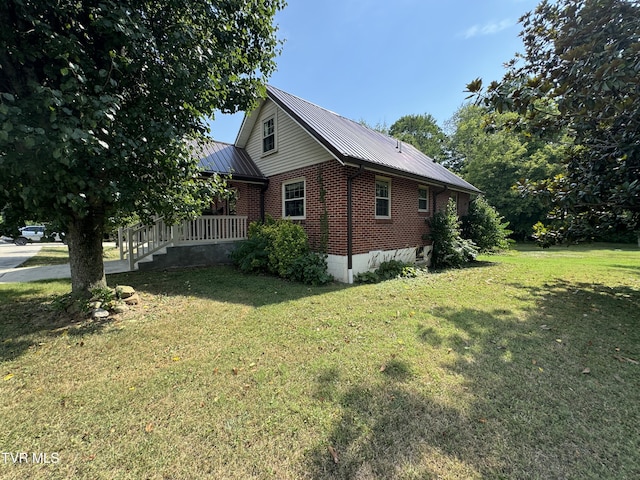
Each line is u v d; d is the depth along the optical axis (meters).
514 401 2.32
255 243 8.16
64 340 3.51
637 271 8.43
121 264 9.20
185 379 2.64
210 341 3.48
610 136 5.08
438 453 1.80
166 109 4.15
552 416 2.14
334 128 8.80
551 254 13.98
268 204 10.05
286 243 7.27
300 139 8.56
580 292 5.95
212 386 2.53
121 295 4.89
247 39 5.16
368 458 1.76
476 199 12.91
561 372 2.78
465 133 27.28
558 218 6.38
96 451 1.82
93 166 3.57
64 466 1.71
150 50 3.74
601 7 3.96
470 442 1.89
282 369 2.81
